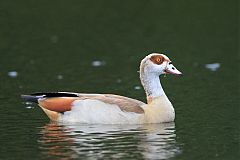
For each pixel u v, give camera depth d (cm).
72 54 2602
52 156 1358
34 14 3206
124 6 3384
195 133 1544
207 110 1762
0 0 3425
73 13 3250
